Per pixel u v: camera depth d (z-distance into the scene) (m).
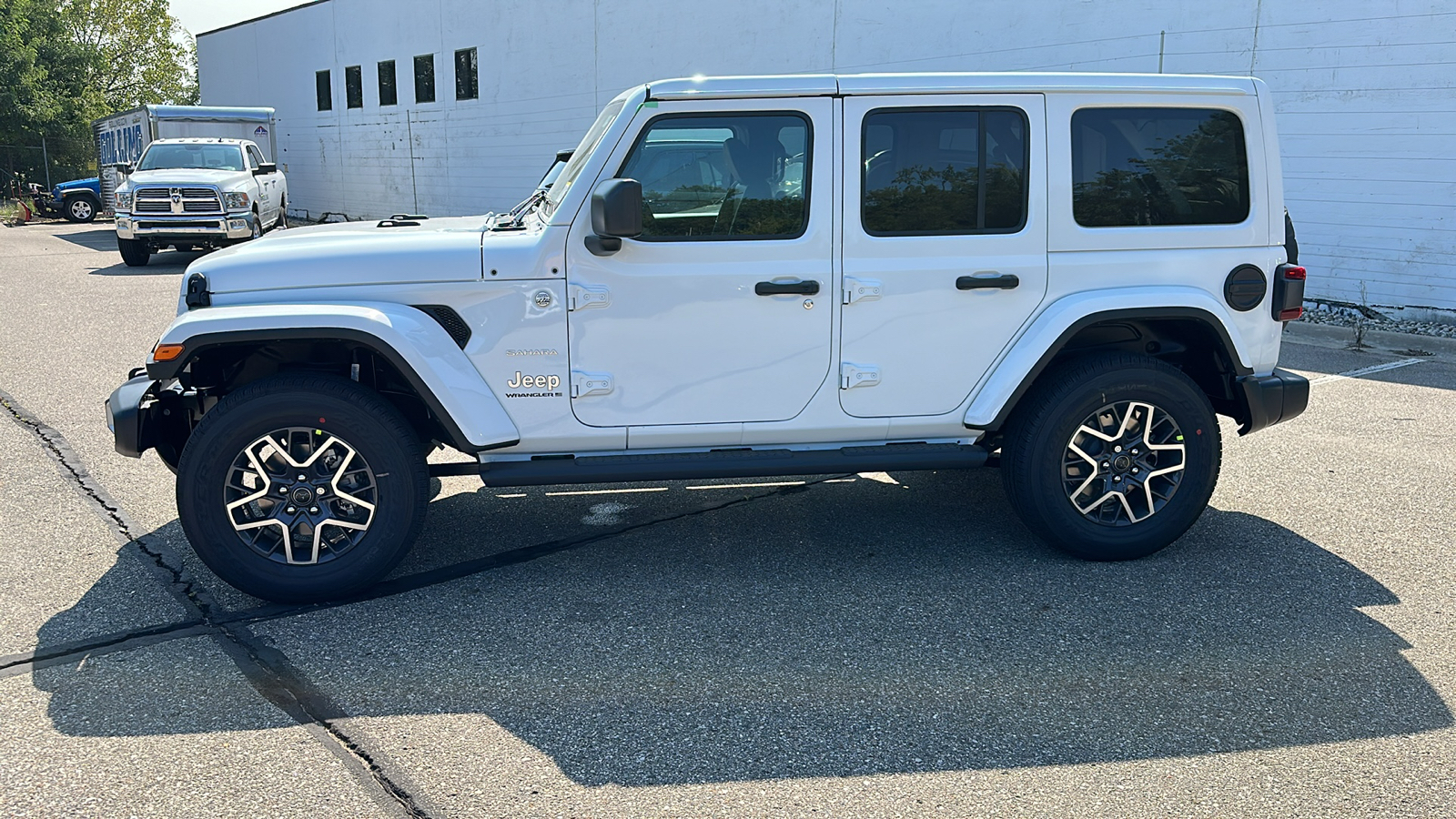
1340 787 2.84
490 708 3.27
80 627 3.82
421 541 4.73
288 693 3.35
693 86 3.96
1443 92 9.91
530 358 4.02
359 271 3.93
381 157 25.53
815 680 3.44
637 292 4.02
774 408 4.18
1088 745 3.05
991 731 3.13
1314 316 10.69
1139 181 4.28
